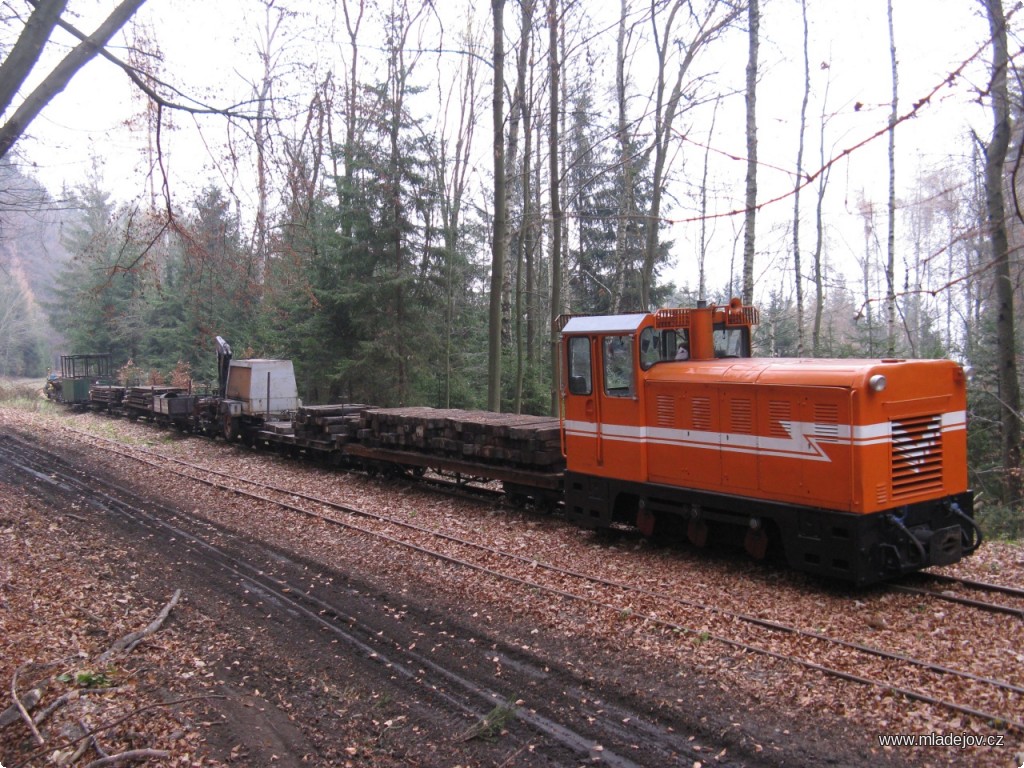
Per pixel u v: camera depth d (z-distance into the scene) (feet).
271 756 16.12
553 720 17.58
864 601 24.52
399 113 68.18
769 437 26.45
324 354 77.77
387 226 72.90
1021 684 18.03
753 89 52.44
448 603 25.40
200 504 41.37
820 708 17.33
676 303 107.76
